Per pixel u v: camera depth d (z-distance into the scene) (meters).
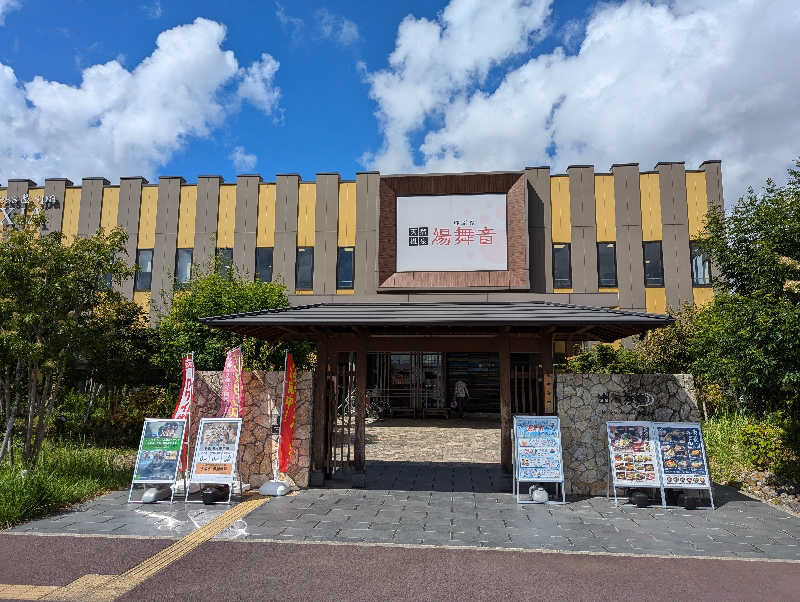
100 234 9.80
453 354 21.67
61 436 12.72
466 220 16.80
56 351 8.88
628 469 8.12
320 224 19.67
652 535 6.59
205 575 5.24
